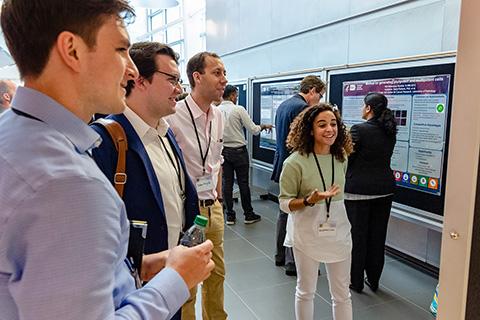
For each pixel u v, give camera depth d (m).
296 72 4.28
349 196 2.66
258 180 5.68
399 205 3.04
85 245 0.51
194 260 0.78
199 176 2.06
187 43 8.20
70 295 0.50
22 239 0.50
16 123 0.58
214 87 2.00
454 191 0.49
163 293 0.68
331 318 2.43
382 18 3.25
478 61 0.45
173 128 2.01
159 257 1.05
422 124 2.78
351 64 3.41
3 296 0.52
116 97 0.67
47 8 0.57
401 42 3.08
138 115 1.38
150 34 9.70
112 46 0.64
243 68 5.74
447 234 0.51
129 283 0.74
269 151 4.98
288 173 1.99
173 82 1.41
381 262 2.74
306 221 1.93
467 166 0.47
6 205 0.50
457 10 2.61
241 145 4.30
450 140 0.49
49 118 0.59
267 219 4.53
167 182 1.40
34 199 0.49
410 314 2.47
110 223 0.56
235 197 5.47
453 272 0.50
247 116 4.31
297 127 2.01
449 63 2.54
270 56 5.00
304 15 4.25
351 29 3.61
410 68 2.83
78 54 0.60
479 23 0.44
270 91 4.88
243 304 2.64
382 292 2.76
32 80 0.61
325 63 3.99
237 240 3.85
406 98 2.88
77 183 0.52
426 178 2.78
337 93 3.62
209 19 6.77
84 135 0.61
